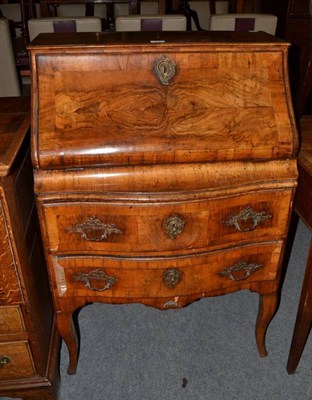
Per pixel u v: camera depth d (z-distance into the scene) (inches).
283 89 44.6
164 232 45.0
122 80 42.3
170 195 42.8
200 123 42.9
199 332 65.4
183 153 42.3
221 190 43.7
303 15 123.5
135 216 43.8
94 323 67.0
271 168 44.8
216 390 56.2
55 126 41.2
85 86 41.9
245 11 174.6
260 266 50.7
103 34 51.8
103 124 41.8
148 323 67.1
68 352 61.6
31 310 46.8
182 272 48.4
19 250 43.1
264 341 60.6
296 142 44.0
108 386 56.7
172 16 86.7
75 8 168.9
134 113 42.3
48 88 41.6
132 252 46.0
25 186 47.8
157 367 59.5
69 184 42.1
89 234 44.4
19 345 48.4
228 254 48.5
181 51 42.4
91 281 48.0
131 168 42.7
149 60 42.3
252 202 45.6
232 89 43.7
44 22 86.8
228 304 71.0
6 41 83.4
